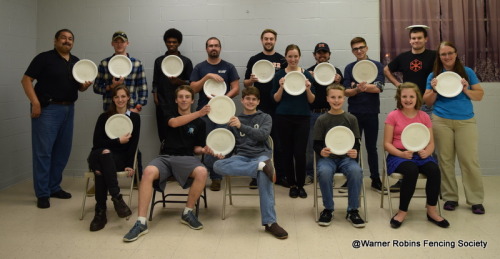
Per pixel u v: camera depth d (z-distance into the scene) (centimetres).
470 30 440
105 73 392
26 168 442
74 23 455
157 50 454
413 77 367
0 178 398
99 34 454
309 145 430
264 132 311
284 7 446
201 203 354
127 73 377
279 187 411
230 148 312
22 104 432
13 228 291
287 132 371
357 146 313
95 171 294
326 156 301
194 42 452
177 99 313
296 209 336
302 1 445
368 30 443
